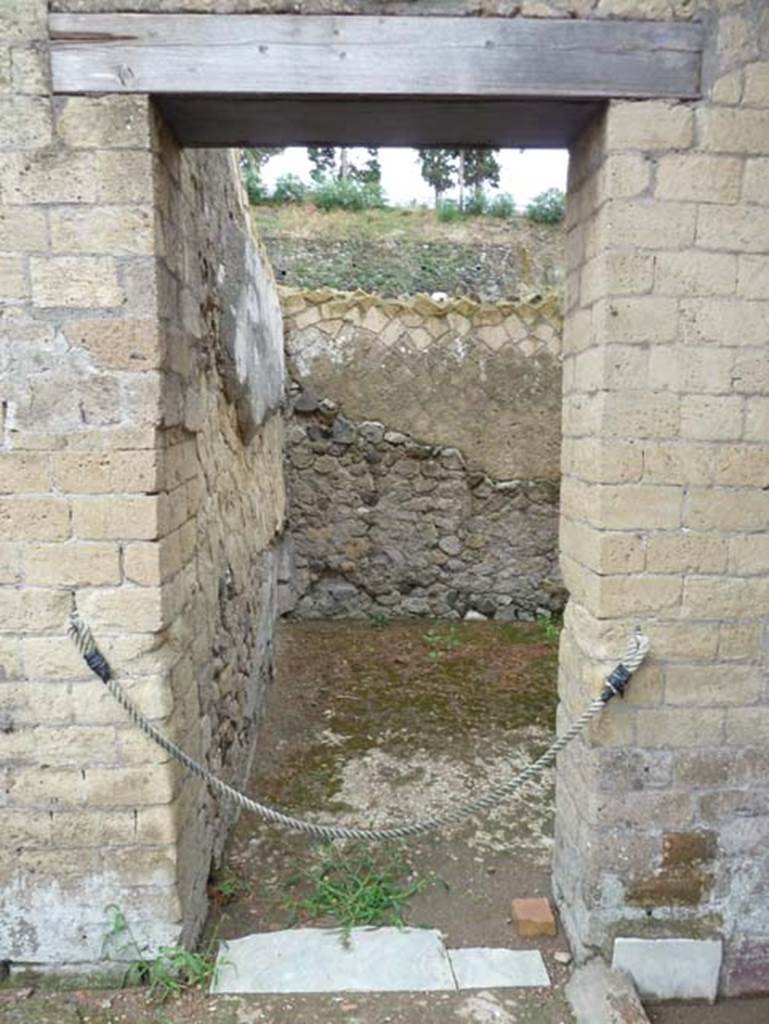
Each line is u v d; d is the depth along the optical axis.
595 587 2.21
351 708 4.62
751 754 2.29
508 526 6.22
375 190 11.95
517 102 2.04
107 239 2.00
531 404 6.10
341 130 2.29
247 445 4.11
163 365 2.11
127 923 2.26
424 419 6.09
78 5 1.93
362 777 3.76
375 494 6.16
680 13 2.00
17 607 2.11
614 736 2.26
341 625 6.14
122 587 2.12
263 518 4.67
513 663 5.37
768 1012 2.35
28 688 2.15
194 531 2.62
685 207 2.06
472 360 6.05
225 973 2.33
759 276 2.10
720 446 2.15
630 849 2.31
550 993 2.30
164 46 1.95
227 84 1.96
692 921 2.35
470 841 3.18
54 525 2.09
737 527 2.19
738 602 2.22
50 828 2.21
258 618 4.32
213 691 2.96
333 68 1.97
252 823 3.32
